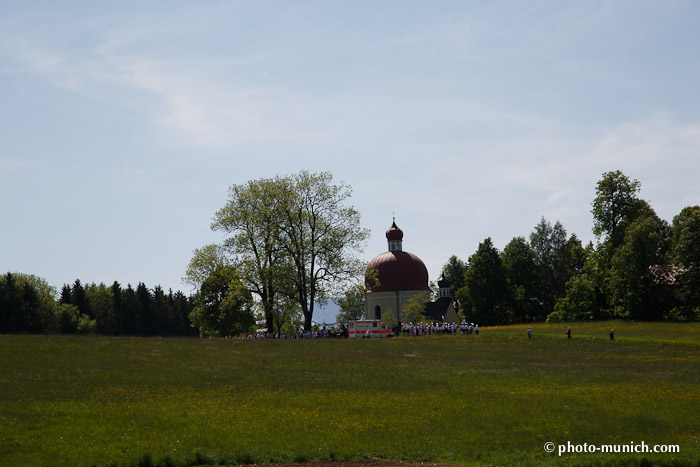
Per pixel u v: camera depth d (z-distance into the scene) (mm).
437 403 35969
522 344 67438
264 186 82125
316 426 30531
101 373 43062
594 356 58688
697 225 90375
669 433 30047
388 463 25016
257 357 53719
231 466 24516
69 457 24766
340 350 60219
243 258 81188
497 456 26172
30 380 39688
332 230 81625
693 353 60688
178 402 35031
